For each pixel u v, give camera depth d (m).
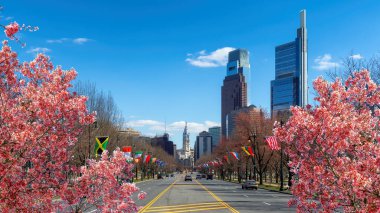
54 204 8.27
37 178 7.96
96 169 8.70
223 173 134.50
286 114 68.69
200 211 25.30
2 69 8.00
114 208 8.95
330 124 7.63
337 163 7.54
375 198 7.26
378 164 7.25
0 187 7.54
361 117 8.45
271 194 46.00
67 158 8.31
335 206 7.75
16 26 7.73
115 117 59.34
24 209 7.79
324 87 8.82
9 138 7.33
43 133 7.77
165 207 27.92
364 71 9.14
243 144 77.94
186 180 107.56
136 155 74.88
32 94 7.86
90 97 47.81
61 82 8.59
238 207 28.14
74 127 8.50
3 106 7.73
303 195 8.01
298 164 8.21
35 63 8.57
